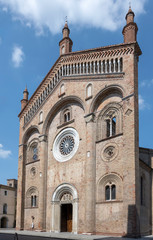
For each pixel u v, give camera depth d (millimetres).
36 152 46906
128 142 31094
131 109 31953
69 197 37562
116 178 31688
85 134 37344
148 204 37125
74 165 37531
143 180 36188
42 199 40062
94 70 38250
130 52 34688
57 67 44406
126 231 28344
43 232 37781
